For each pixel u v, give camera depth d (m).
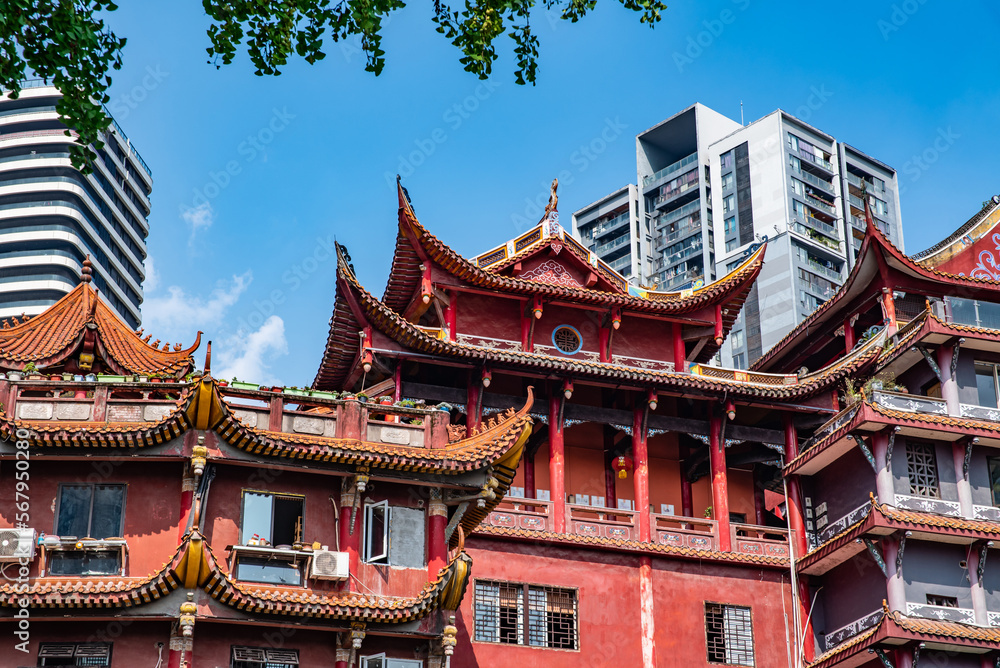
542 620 45.16
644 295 52.53
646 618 46.41
